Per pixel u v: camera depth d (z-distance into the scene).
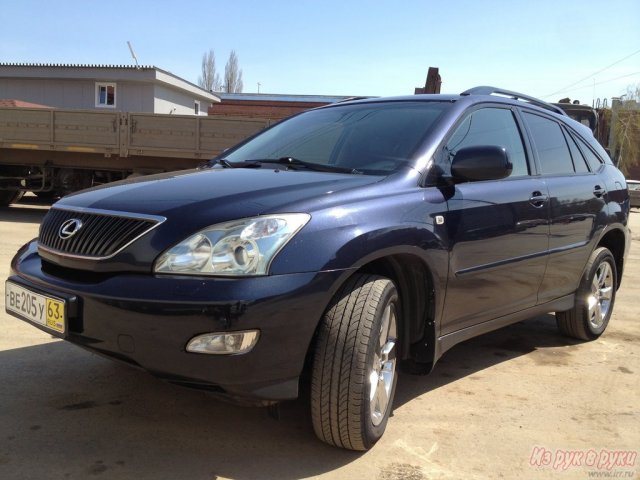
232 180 2.96
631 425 3.22
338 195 2.71
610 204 4.80
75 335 2.56
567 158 4.53
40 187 12.41
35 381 3.52
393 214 2.81
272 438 2.94
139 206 2.64
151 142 11.23
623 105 40.06
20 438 2.83
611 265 4.95
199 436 2.94
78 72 25.34
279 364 2.41
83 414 3.12
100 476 2.53
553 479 2.65
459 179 3.28
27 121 11.57
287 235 2.43
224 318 2.28
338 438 2.69
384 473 2.64
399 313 3.01
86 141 11.42
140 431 2.96
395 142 3.34
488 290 3.48
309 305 2.43
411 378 3.86
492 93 4.04
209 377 2.33
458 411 3.34
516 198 3.64
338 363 2.57
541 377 3.94
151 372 2.43
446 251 3.06
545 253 3.95
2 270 6.53
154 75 25.17
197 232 2.42
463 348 4.57
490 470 2.71
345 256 2.53
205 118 11.05
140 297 2.35
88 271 2.62
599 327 4.85
